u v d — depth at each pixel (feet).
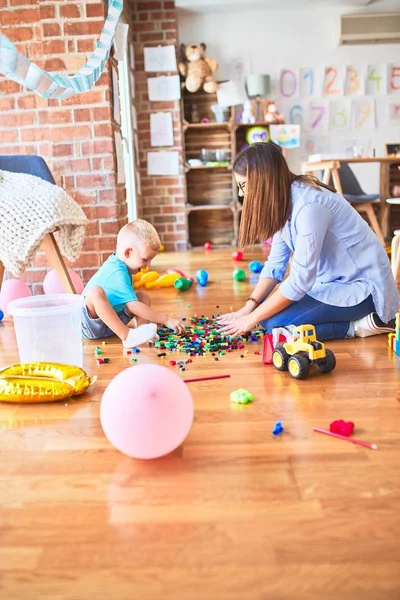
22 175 8.75
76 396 5.66
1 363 6.91
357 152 17.80
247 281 12.20
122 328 7.15
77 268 11.52
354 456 4.26
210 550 3.23
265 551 3.21
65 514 3.63
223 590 2.92
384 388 5.60
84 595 2.92
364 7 19.72
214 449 4.44
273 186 6.28
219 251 18.71
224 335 7.34
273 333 6.48
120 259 7.54
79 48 10.96
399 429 4.68
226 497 3.77
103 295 7.14
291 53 20.15
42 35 10.94
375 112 20.43
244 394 5.37
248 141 20.13
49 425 5.00
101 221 11.42
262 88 19.56
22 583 3.01
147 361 6.68
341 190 15.88
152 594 2.91
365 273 7.06
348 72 20.21
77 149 11.27
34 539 3.38
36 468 4.24
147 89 19.12
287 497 3.74
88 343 7.58
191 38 20.12
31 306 6.79
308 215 6.38
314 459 4.24
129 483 3.99
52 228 8.26
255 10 19.84
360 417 4.94
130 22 18.44
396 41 20.01
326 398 5.39
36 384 5.49
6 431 4.91
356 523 3.44
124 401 4.12
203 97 20.21
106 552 3.24
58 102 11.17
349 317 7.17
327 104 20.40
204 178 20.86
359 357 6.57
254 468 4.13
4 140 11.47
